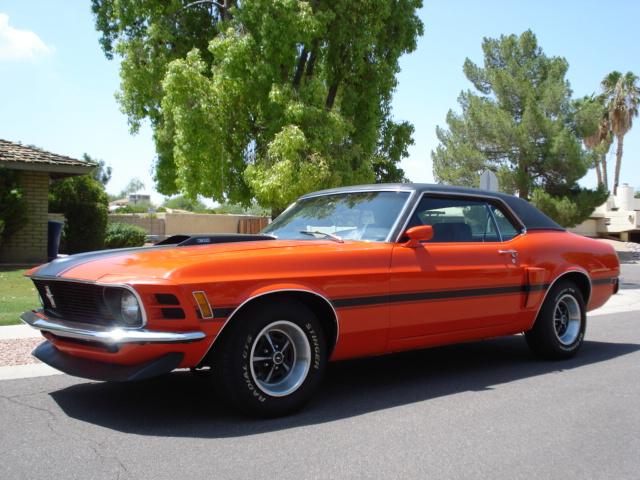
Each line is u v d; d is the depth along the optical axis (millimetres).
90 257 4512
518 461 3529
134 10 15531
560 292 6207
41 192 16125
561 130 28438
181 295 3811
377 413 4410
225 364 4023
